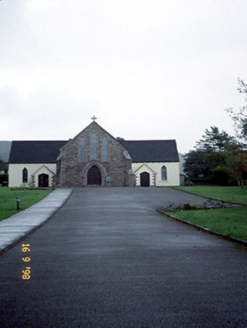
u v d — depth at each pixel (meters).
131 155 77.88
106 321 6.38
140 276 9.47
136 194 50.03
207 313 6.71
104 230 19.72
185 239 16.09
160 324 6.22
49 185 75.38
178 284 8.66
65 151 68.62
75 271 10.15
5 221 23.86
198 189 56.78
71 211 31.81
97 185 69.25
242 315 6.60
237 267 10.45
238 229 17.72
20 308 7.13
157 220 24.80
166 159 77.31
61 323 6.33
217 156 86.19
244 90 34.31
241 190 54.44
